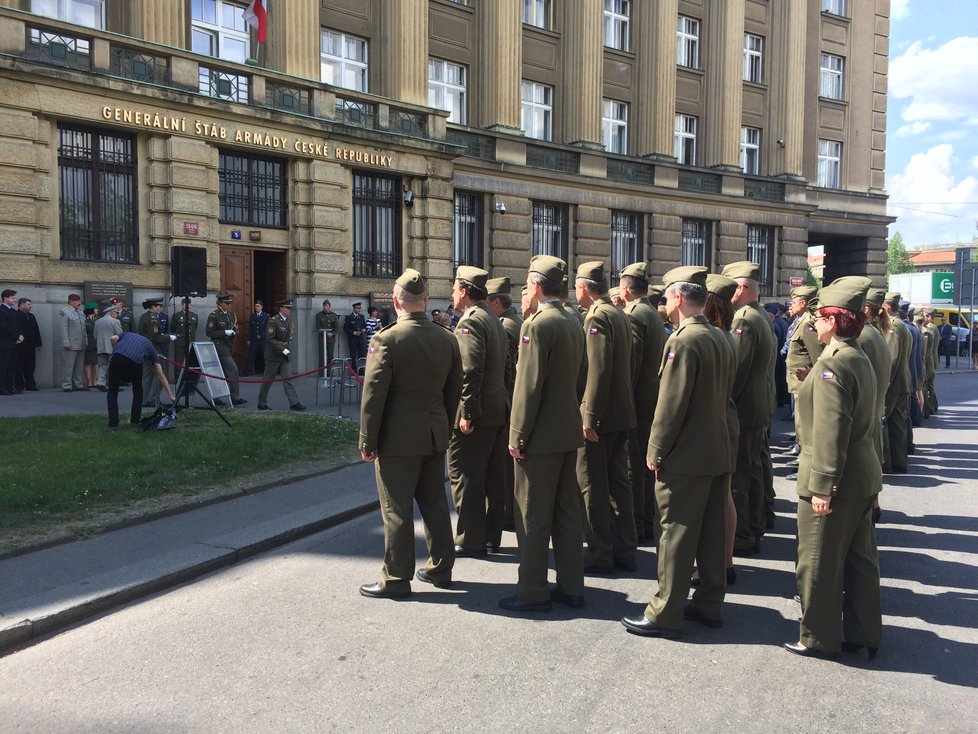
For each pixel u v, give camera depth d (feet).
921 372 42.83
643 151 84.23
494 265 71.05
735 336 19.60
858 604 13.67
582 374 18.45
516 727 11.27
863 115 105.40
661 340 20.92
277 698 12.15
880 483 13.39
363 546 20.29
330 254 58.13
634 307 20.66
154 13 50.24
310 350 57.72
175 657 13.62
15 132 43.57
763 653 13.91
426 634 14.61
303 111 56.49
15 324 43.93
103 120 46.52
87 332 47.29
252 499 23.67
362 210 61.57
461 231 69.82
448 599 16.56
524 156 72.59
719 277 16.30
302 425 34.17
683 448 14.15
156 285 49.98
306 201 57.00
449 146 64.18
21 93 43.57
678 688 12.51
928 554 20.06
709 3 89.35
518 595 15.89
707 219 88.22
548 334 15.30
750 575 18.47
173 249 37.65
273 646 14.06
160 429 31.71
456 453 19.67
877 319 24.80
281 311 41.22
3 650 13.91
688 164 90.33
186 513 21.95
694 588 17.56
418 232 64.39
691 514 14.26
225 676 12.91
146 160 49.52
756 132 96.17
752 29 93.66
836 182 104.99
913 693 12.44
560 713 11.69
